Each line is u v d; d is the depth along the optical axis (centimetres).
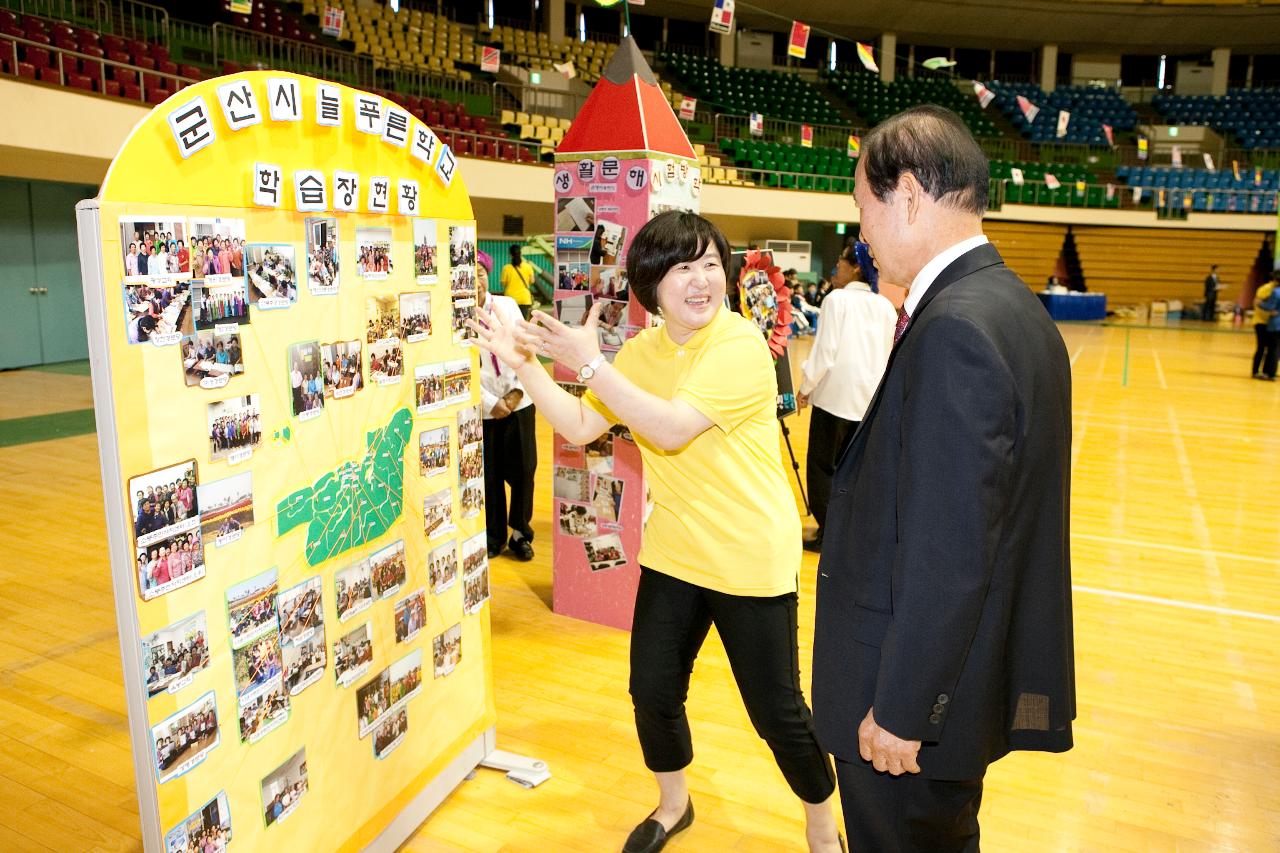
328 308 169
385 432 188
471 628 228
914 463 114
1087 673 301
